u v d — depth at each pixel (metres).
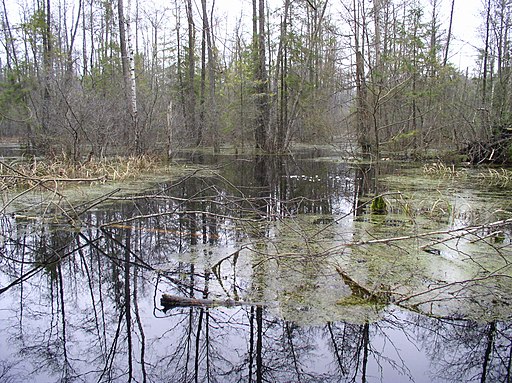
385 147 16.69
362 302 3.71
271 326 3.37
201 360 2.98
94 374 2.81
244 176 13.17
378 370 2.83
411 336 3.21
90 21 25.59
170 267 4.67
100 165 11.29
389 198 8.66
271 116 20.61
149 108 15.14
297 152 22.30
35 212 7.13
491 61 19.03
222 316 3.55
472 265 4.61
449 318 3.45
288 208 8.09
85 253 5.21
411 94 14.56
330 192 10.09
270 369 2.88
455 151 16.11
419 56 15.98
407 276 4.29
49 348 3.12
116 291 4.08
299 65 21.17
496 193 9.39
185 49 26.08
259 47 20.16
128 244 5.60
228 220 7.03
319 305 3.68
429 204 8.02
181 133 17.34
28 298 3.97
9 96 18.98
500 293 3.87
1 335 3.29
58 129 12.10
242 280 4.25
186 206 8.36
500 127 15.06
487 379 2.71
